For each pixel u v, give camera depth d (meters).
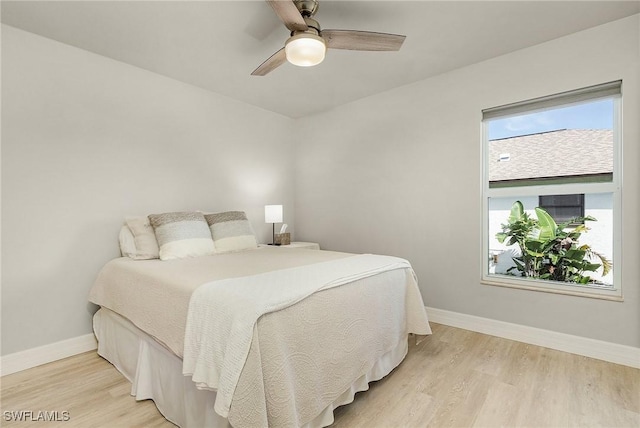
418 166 3.13
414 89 3.14
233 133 3.57
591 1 1.93
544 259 2.56
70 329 2.38
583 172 2.37
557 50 2.36
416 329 2.19
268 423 1.18
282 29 2.19
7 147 2.11
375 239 3.48
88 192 2.47
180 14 2.01
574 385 1.88
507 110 2.62
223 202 3.48
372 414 1.62
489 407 1.68
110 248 2.59
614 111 2.23
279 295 1.34
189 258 2.43
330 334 1.50
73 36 2.26
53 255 2.30
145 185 2.81
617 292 2.21
